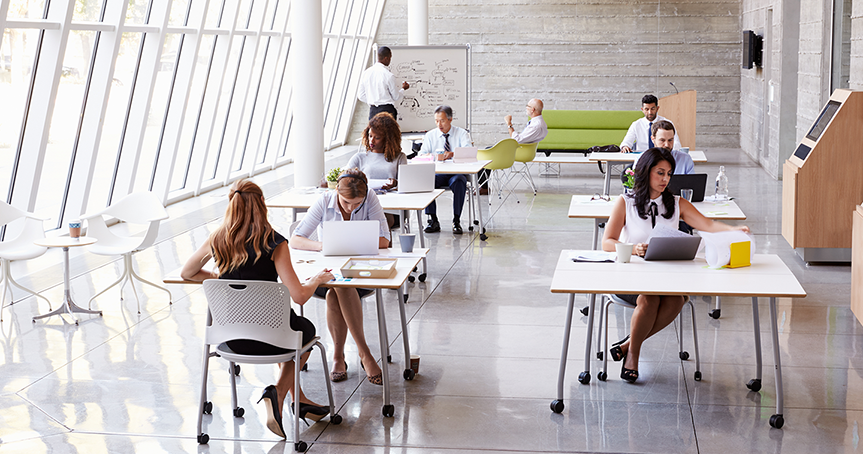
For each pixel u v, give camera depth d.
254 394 4.36
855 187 6.70
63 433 3.89
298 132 10.89
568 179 12.61
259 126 13.34
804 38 10.28
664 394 4.27
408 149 15.45
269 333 3.59
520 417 4.00
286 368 3.86
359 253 4.39
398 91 13.20
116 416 4.08
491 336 5.30
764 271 3.93
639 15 16.67
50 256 7.70
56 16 7.30
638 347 4.41
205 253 3.76
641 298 4.35
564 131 14.47
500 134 17.64
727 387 4.35
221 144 12.50
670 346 5.04
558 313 5.79
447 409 4.11
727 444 3.66
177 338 5.32
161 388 4.45
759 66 13.91
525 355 4.92
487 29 17.28
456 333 5.37
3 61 7.11
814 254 6.92
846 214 6.74
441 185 8.65
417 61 13.23
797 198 6.82
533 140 10.91
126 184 9.52
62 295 6.37
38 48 7.38
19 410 4.16
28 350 5.09
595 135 14.30
